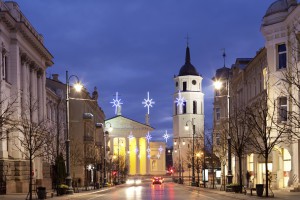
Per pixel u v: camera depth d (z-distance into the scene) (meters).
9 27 44.78
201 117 137.38
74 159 67.00
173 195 42.06
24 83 48.78
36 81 55.22
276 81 42.88
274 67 43.41
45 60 59.03
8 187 41.19
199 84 139.62
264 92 46.00
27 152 46.25
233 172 63.69
